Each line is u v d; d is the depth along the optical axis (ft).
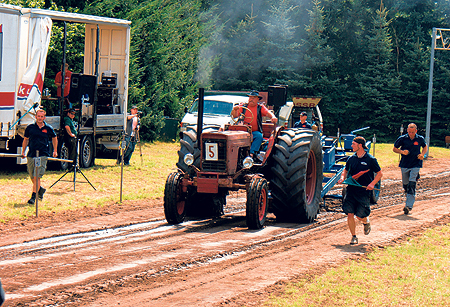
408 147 49.34
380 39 201.36
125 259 30.89
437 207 53.26
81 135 68.59
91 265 29.45
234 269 29.48
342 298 24.88
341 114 208.64
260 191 40.14
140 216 44.60
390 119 206.59
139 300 24.17
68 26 82.79
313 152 45.85
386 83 201.67
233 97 82.58
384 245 36.14
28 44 59.31
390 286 27.04
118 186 58.08
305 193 43.19
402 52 219.61
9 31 56.24
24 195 49.19
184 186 41.57
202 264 30.37
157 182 63.16
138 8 107.55
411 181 49.21
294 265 30.45
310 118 79.15
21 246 33.40
